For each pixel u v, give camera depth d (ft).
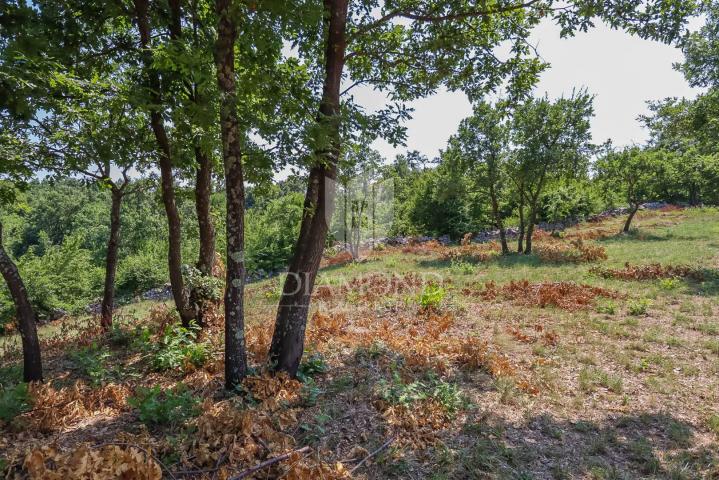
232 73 13.71
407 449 11.78
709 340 21.07
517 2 18.98
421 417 13.44
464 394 15.42
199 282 26.08
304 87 17.25
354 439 12.25
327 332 23.53
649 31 16.88
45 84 16.63
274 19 13.23
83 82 17.08
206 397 14.88
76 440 12.15
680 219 85.81
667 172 67.72
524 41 19.88
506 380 16.61
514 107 22.56
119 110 20.25
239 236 14.94
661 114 42.04
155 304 51.13
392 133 16.69
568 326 24.49
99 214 114.73
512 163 59.00
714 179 65.98
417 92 20.92
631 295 31.19
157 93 19.52
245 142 15.88
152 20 21.84
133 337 25.77
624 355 19.42
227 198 14.79
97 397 15.67
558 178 61.00
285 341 16.21
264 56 15.62
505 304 30.99
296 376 16.49
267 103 14.88
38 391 14.94
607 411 14.30
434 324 24.81
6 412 13.24
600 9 16.28
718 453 11.62
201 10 22.22
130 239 103.50
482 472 10.72
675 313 26.27
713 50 35.06
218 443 11.17
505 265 49.75
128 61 21.30
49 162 22.84
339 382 16.12
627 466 11.18
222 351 20.77
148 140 23.38
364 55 19.42
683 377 16.96
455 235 87.66
